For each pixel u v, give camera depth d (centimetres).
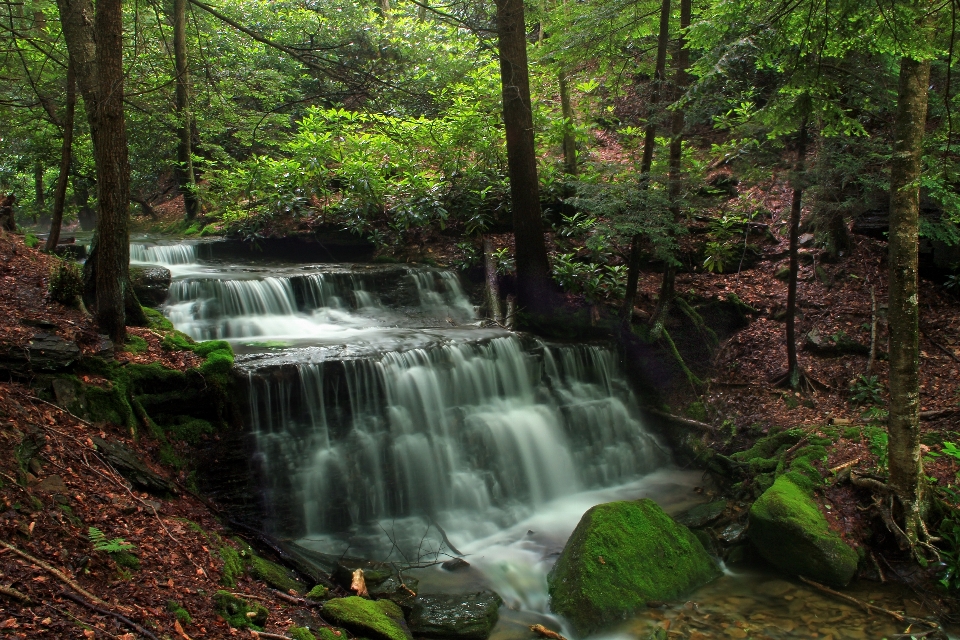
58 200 945
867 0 492
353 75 810
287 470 730
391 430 808
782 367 1021
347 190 1366
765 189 1137
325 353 822
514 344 975
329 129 1457
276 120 1549
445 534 757
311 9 1892
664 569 673
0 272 790
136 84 980
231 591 496
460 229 1330
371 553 712
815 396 968
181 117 1423
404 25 1912
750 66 1054
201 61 869
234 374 737
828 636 595
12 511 441
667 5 945
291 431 757
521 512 838
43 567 401
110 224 717
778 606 645
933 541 699
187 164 1584
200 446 698
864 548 708
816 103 582
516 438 895
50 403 595
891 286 693
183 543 516
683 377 1070
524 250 1127
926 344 998
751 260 1213
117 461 583
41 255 906
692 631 601
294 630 472
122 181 721
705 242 1243
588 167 1323
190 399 705
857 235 1156
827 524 712
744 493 848
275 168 1370
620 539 673
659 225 966
